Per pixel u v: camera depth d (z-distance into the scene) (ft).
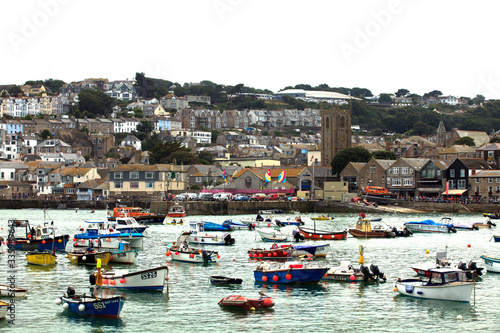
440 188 647.97
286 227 456.86
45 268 268.00
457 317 193.47
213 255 287.69
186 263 283.38
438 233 422.41
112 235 322.75
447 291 211.61
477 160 643.86
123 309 201.36
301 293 223.30
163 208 563.07
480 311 201.16
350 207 611.47
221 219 522.88
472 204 581.12
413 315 196.44
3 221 503.20
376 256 305.32
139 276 222.07
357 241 369.09
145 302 209.67
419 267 238.89
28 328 182.80
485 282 244.42
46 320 190.08
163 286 224.53
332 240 372.38
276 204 600.80
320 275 235.61
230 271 262.88
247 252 315.17
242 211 580.30
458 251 325.01
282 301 211.82
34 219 521.24
